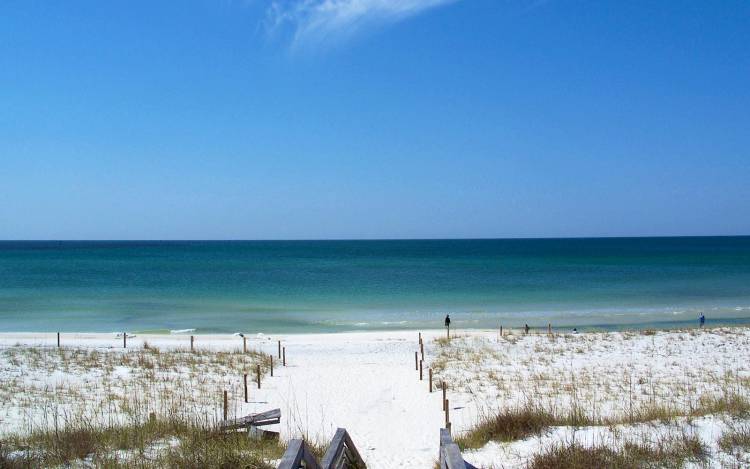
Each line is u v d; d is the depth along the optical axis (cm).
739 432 945
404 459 1073
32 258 13912
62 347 2988
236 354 2897
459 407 1738
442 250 19788
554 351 2808
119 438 1036
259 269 10175
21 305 5403
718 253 15450
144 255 15875
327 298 5900
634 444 909
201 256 15362
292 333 3994
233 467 816
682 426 1020
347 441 792
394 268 10369
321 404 1841
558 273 8919
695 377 2067
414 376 2336
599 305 5228
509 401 1719
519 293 6206
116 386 1977
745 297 5756
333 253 17612
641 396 1700
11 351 2697
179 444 977
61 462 877
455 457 593
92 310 5097
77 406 1616
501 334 3469
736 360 2458
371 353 3005
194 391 1964
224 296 6106
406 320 4509
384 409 1770
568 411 1383
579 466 817
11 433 1188
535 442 1025
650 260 12344
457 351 2922
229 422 1152
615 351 2766
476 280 7800
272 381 2247
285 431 1399
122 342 3362
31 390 1847
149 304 5478
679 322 4281
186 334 3912
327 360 2814
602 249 19200
